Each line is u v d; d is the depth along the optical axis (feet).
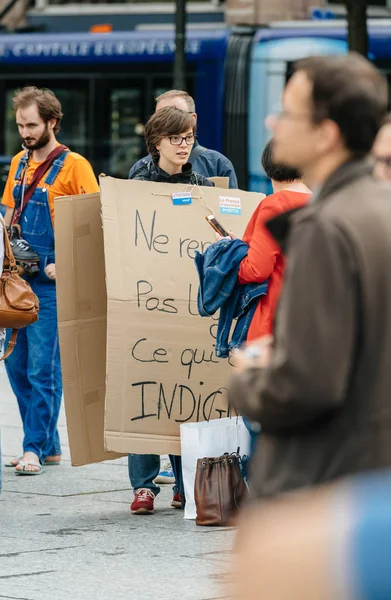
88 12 111.45
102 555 23.04
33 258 31.17
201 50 79.46
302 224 11.62
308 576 8.43
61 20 111.96
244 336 23.70
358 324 11.32
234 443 26.05
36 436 31.71
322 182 12.37
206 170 31.45
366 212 11.57
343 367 11.20
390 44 78.33
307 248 11.42
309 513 8.93
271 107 78.54
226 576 21.39
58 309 27.02
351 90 12.06
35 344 31.60
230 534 24.84
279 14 104.42
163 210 26.78
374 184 12.09
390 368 11.34
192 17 110.11
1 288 27.48
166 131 27.04
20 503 28.12
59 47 81.46
